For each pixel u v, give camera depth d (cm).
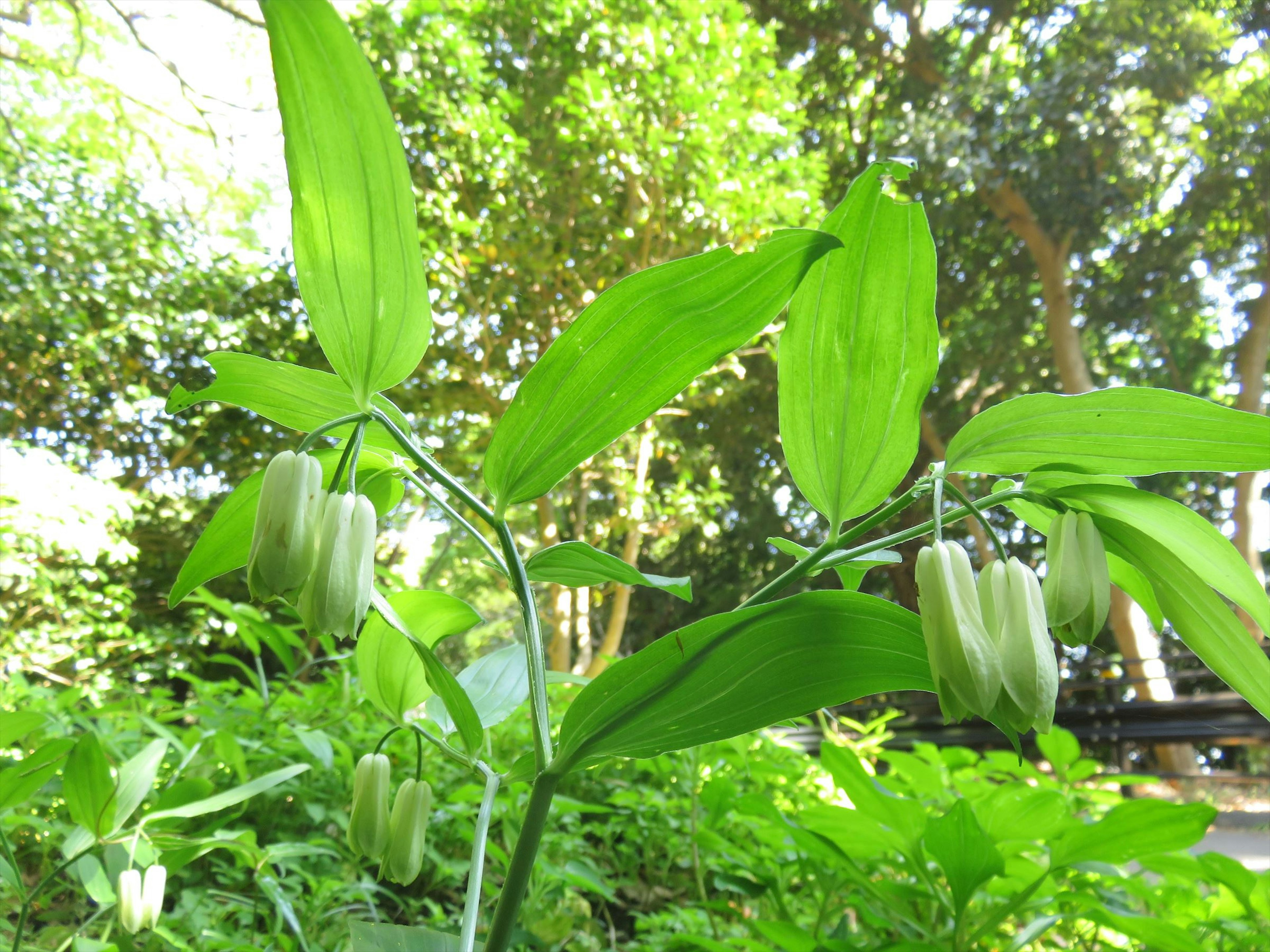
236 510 18
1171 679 137
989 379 254
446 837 37
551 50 162
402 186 15
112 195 175
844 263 17
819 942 23
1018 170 197
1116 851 23
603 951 34
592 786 46
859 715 146
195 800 25
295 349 189
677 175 154
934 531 16
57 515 126
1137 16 201
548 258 165
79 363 164
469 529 18
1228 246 222
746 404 241
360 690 46
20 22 170
